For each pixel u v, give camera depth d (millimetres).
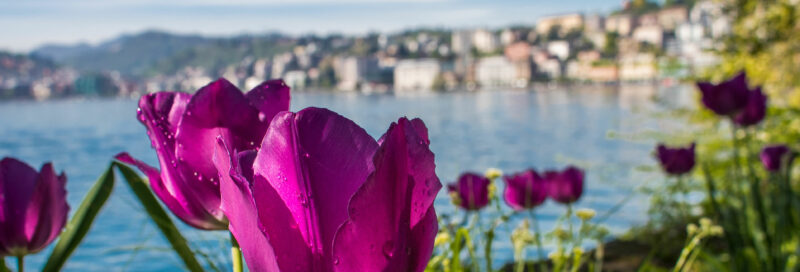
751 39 7023
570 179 2232
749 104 2859
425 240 465
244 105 563
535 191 2064
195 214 586
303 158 448
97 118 64562
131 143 31984
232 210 453
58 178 836
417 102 104750
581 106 72188
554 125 44312
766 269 2693
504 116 58062
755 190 2779
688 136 6027
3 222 779
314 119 453
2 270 815
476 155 26141
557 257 1953
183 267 1053
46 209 806
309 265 450
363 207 428
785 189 3148
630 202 7133
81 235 731
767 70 7055
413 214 459
